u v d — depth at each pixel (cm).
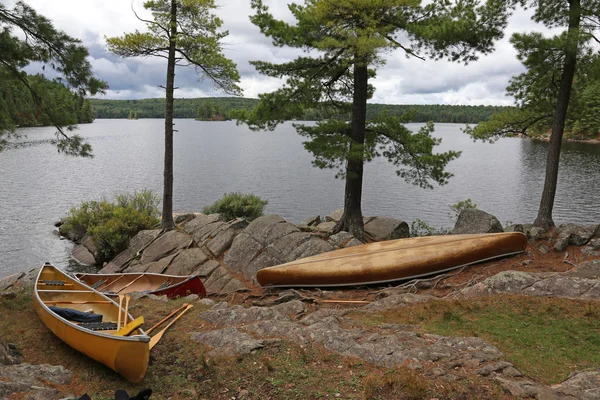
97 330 782
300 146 12262
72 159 7681
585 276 1035
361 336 773
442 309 940
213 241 1809
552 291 968
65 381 649
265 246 1627
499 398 555
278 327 826
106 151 9575
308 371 668
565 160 7094
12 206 3597
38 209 3491
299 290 1338
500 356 677
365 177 6162
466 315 902
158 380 676
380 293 1180
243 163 7706
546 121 1585
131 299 1153
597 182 5206
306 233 1648
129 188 4766
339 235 1574
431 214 3844
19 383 552
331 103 1823
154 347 800
